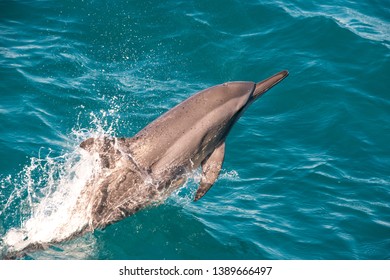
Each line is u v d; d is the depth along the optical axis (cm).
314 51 2489
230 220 1738
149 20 2597
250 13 2664
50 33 2480
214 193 1847
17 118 2002
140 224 1667
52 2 2634
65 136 1975
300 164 1984
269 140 2091
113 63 2386
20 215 1648
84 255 1583
